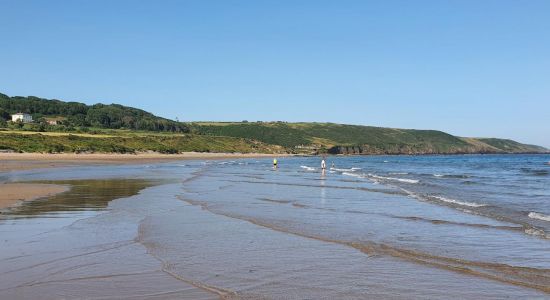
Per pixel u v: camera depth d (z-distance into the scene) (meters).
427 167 74.81
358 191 27.70
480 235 13.16
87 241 11.88
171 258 10.23
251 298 7.52
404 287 8.24
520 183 36.00
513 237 12.86
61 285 8.13
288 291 7.94
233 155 153.38
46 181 33.25
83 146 104.31
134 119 179.25
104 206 19.08
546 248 11.44
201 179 38.84
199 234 13.11
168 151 130.88
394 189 29.36
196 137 166.75
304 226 14.64
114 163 77.38
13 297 7.45
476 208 19.48
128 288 7.98
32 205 19.06
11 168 53.47
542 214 17.28
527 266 9.72
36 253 10.49
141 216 16.42
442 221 15.74
